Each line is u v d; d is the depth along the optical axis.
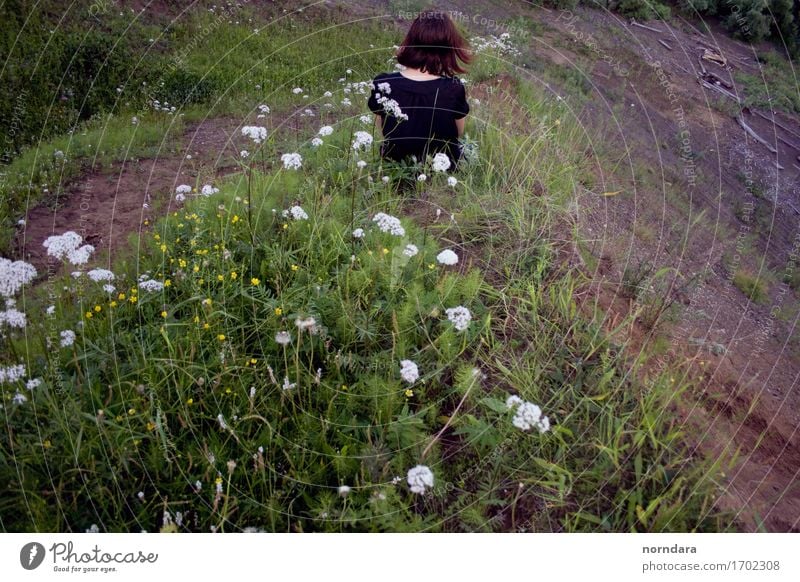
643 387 2.55
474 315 2.76
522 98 6.28
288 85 7.93
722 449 2.51
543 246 3.26
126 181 4.79
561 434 2.29
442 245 3.25
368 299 2.63
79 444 1.96
